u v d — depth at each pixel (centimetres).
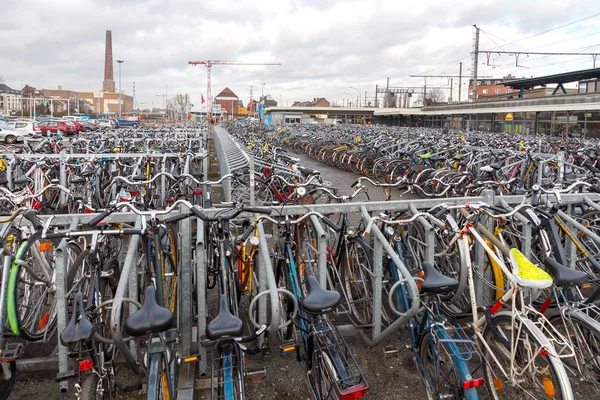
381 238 294
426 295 269
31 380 287
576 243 316
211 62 7088
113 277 294
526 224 328
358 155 1183
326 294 226
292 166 666
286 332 317
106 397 222
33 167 632
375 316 313
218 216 289
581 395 270
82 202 473
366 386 218
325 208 324
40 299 304
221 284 274
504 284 323
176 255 334
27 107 9794
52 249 336
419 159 972
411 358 314
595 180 568
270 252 346
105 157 705
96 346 224
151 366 205
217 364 261
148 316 194
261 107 4644
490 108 2292
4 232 281
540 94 3070
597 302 307
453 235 303
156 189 616
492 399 249
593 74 2227
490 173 677
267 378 293
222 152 861
